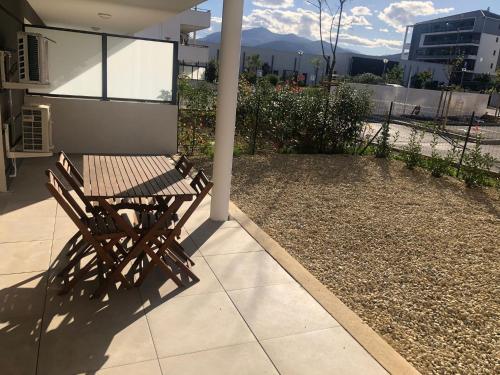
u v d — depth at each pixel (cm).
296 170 799
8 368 236
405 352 293
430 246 485
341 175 788
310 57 5297
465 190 756
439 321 336
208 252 398
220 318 297
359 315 334
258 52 5094
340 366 259
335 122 983
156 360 251
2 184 525
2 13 517
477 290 390
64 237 406
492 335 322
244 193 633
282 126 956
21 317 281
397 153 1059
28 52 504
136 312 297
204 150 864
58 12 754
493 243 507
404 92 2483
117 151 792
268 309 313
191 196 312
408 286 388
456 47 7144
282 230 498
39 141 531
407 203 647
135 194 299
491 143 1588
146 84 786
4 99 539
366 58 5831
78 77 747
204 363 252
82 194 356
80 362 244
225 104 444
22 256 363
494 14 7219
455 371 277
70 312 291
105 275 337
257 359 259
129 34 1073
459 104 2598
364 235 502
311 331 291
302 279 359
